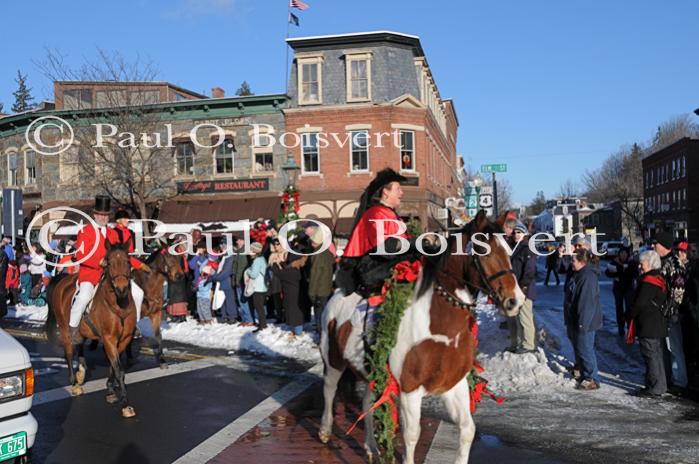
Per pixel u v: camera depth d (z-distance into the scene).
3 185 33.69
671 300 8.20
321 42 28.16
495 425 7.09
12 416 4.94
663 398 8.07
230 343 12.61
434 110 35.09
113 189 27.25
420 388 4.94
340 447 6.40
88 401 8.30
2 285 16.12
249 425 7.17
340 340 5.76
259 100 28.34
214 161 29.03
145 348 12.42
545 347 10.77
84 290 8.05
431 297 4.94
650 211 58.81
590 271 8.55
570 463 5.93
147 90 29.28
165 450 6.35
